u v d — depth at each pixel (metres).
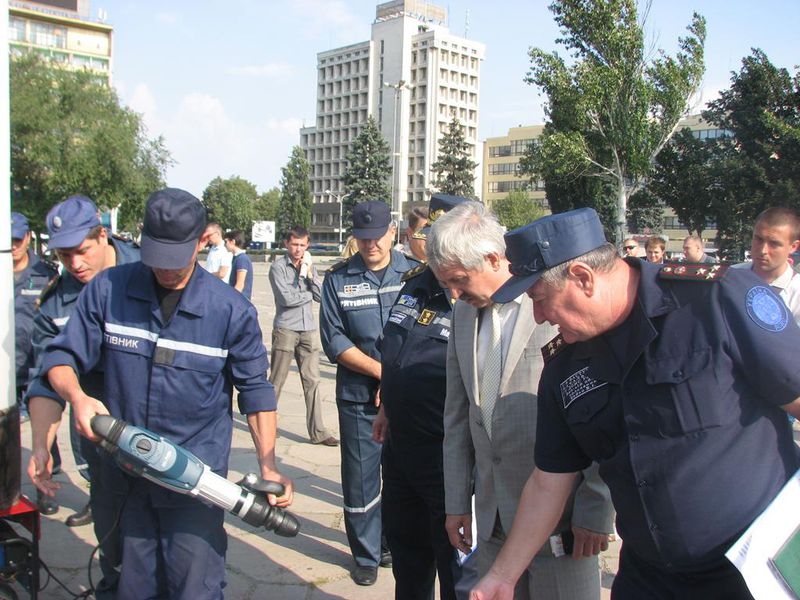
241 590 3.82
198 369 2.53
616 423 1.90
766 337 1.72
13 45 40.25
